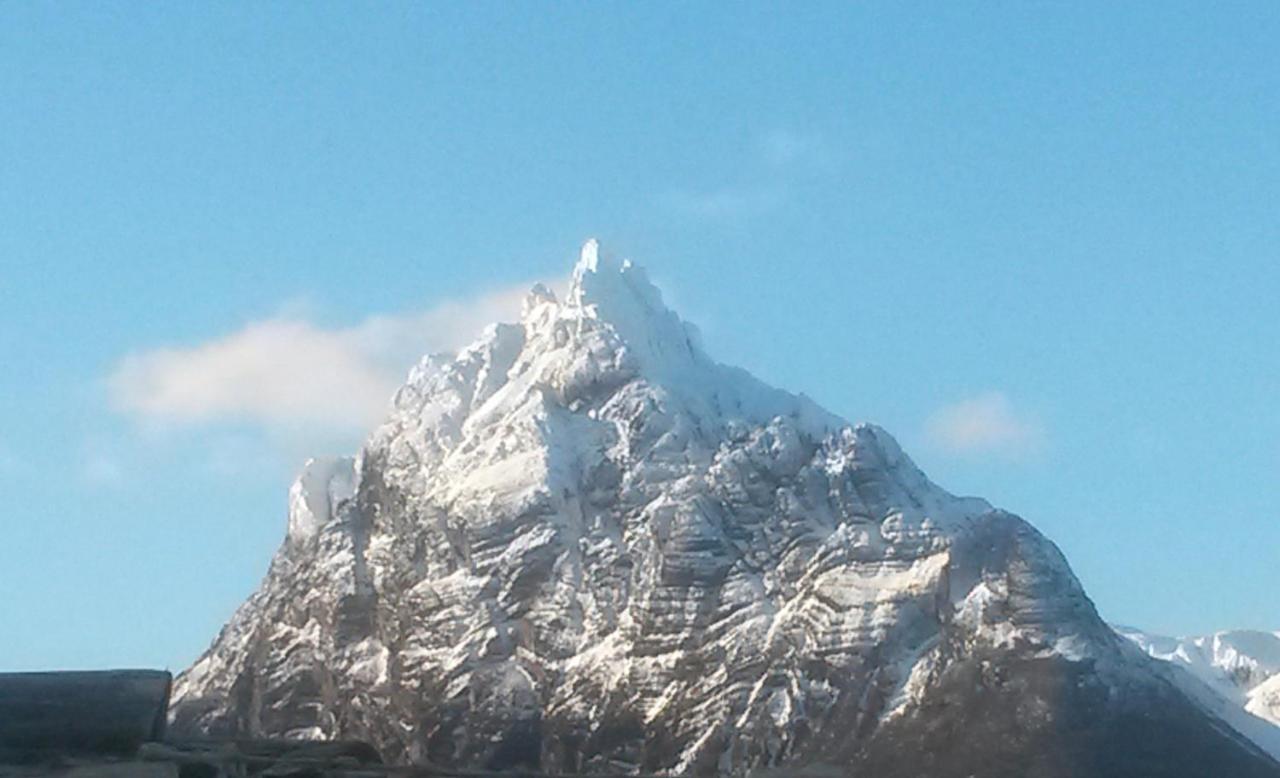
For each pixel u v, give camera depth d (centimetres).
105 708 5966
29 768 5678
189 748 6000
